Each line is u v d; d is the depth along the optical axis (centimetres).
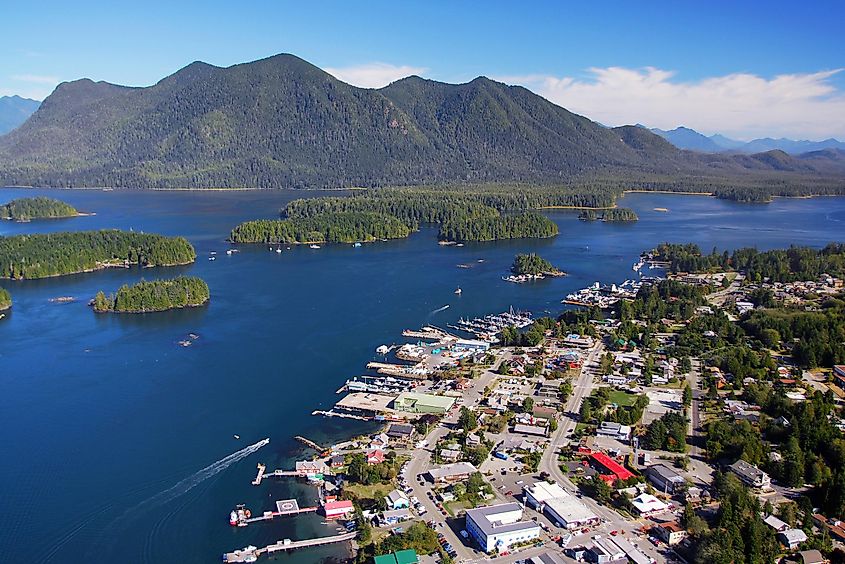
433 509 17950
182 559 16150
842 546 16450
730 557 15275
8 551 16375
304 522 17575
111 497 18550
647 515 17638
